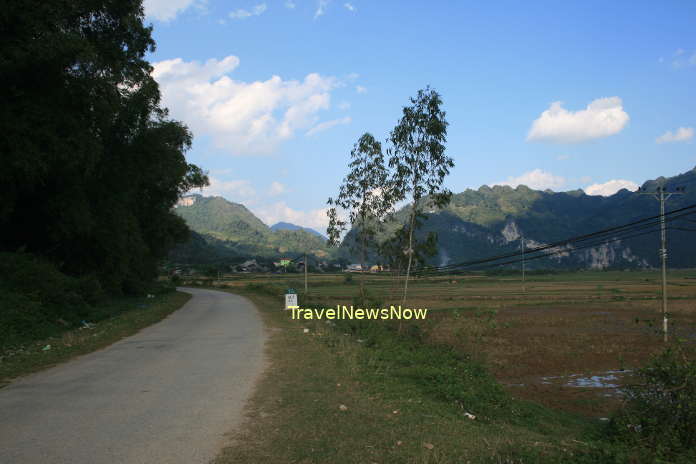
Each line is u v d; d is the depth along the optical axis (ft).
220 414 19.65
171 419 18.90
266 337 46.68
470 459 15.30
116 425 18.08
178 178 118.21
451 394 26.04
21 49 50.52
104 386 25.07
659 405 22.15
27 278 57.52
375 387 25.43
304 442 16.25
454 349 49.88
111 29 69.77
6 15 49.08
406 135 53.62
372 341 46.52
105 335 46.65
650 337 78.07
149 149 82.99
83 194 74.79
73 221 72.84
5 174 57.36
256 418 19.08
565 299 165.99
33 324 46.57
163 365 31.30
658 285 256.11
